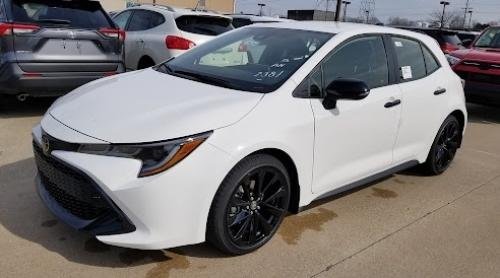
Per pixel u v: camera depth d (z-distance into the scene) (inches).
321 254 133.1
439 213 167.5
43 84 224.2
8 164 175.9
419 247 142.1
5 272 113.0
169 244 113.0
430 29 609.0
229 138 116.1
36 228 133.0
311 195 142.8
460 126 211.3
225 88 135.3
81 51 233.8
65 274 114.3
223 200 117.6
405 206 170.9
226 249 124.0
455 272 130.6
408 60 179.0
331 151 144.1
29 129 219.5
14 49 215.2
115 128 113.7
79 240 128.7
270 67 144.3
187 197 111.3
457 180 203.2
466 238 150.3
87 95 135.9
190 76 147.6
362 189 183.6
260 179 126.1
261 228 132.0
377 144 162.7
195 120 115.0
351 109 147.2
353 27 164.6
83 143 111.9
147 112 119.4
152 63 300.5
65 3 234.4
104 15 246.8
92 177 108.1
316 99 138.1
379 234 147.9
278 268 124.5
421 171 205.3
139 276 116.0
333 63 147.2
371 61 161.5
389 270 128.5
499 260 138.8
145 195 107.5
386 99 161.3
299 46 151.3
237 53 159.0
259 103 126.3
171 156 109.1
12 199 148.9
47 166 122.3
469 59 325.4
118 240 109.9
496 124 323.6
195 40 287.9
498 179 208.2
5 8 217.3
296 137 130.6
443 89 192.5
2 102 241.0
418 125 181.3
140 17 319.0
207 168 112.4
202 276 118.0
